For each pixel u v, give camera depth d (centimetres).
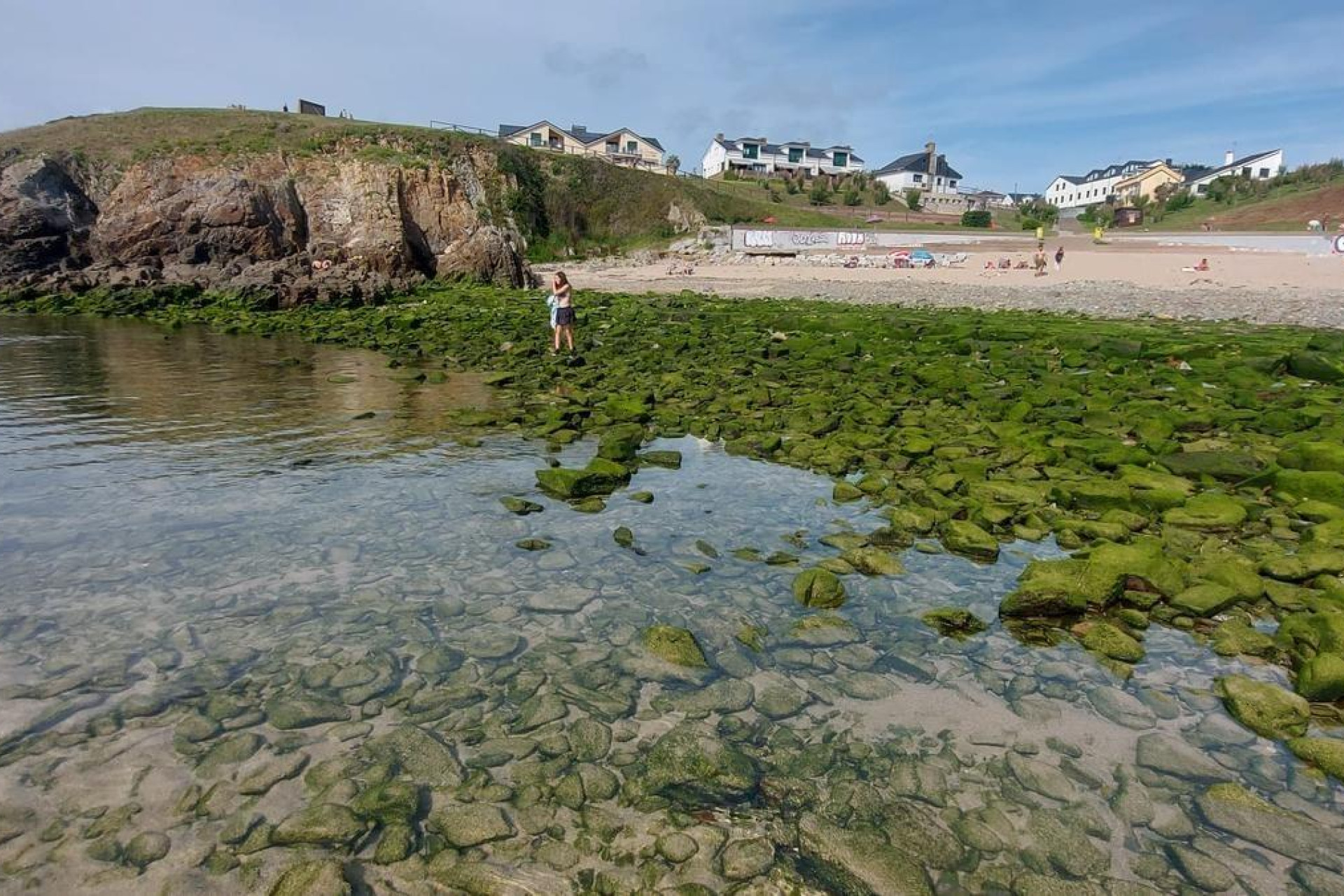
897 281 4819
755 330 2512
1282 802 451
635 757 479
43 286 3734
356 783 451
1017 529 853
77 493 930
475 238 4766
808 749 491
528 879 386
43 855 395
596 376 1748
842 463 1066
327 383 1703
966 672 584
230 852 399
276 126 5556
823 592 689
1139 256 5931
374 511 888
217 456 1101
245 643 601
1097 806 446
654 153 10788
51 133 5056
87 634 610
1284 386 1566
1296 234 6338
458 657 588
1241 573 702
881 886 386
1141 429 1209
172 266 4134
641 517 890
